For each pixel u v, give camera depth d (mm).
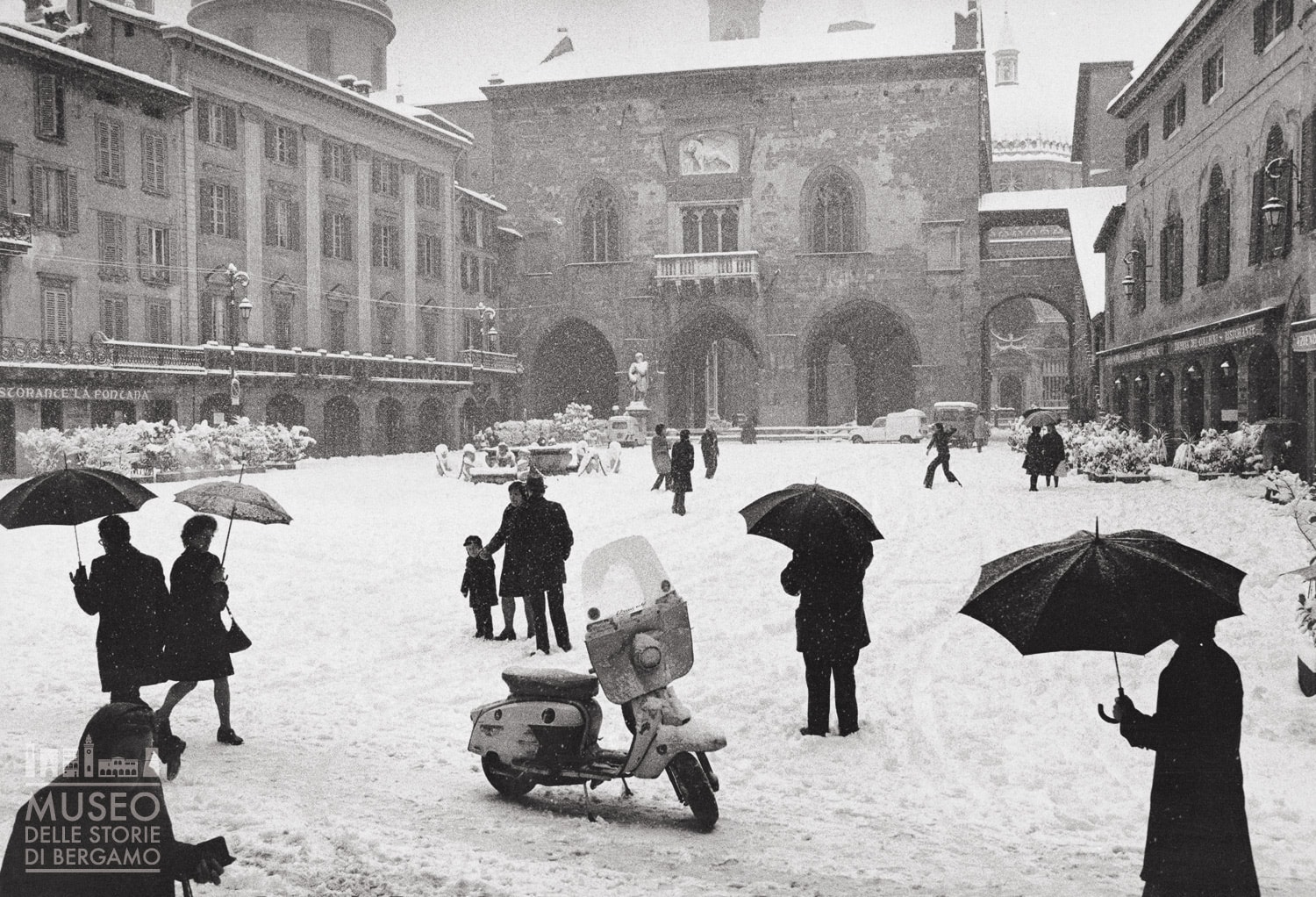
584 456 37406
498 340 71750
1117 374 49219
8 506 8188
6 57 38625
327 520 23516
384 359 56969
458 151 66312
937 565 17203
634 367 65688
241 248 49750
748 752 8453
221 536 20406
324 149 55219
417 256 62312
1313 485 10969
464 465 36438
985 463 42625
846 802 7281
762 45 70562
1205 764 4996
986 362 78000
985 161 78438
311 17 71375
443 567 17594
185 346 45812
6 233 38062
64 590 15297
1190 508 23516
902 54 65688
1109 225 52094
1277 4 29297
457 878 5648
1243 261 32156
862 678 10664
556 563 12109
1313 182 26078
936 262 65938
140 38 45344
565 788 7547
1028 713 9391
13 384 37594
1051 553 5363
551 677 7203
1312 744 8445
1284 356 28375
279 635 12719
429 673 11016
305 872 5734
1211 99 35812
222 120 48844
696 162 69062
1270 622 12547
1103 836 6602
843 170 66938
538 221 71375
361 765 7910
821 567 8844
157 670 8172
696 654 11750
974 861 6078
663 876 5785
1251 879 4984
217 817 6598
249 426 40094
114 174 43219
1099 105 74500
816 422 71438
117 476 8664
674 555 18922
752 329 68125
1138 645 4906
